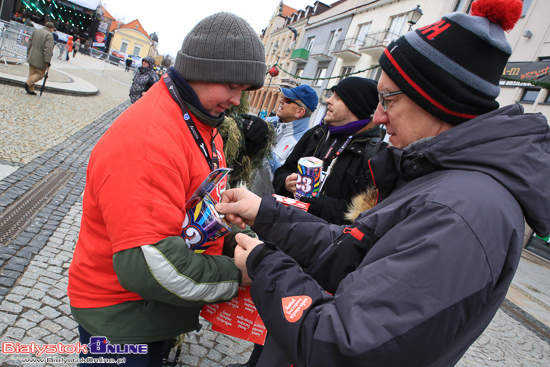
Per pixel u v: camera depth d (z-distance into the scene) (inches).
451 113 36.2
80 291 46.5
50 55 317.7
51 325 84.4
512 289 230.7
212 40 43.5
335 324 29.8
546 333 175.3
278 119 135.4
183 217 43.5
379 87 41.4
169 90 45.7
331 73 882.8
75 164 192.1
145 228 38.6
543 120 33.4
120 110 411.2
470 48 35.0
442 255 28.1
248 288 50.9
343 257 40.2
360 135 88.7
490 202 29.6
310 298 33.9
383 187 43.8
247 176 105.0
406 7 641.0
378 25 721.0
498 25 37.1
